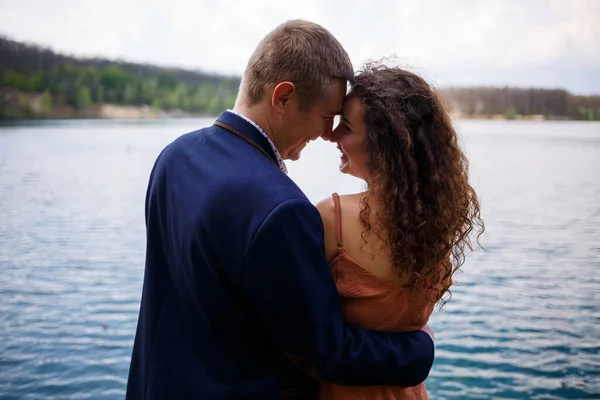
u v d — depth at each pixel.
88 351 4.76
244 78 1.29
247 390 1.19
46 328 5.25
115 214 11.34
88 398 3.97
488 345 4.65
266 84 1.23
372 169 1.26
